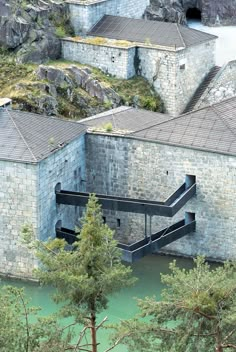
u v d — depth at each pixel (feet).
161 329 358.43
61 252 365.61
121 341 363.76
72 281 353.31
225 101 534.78
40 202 503.61
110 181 540.93
